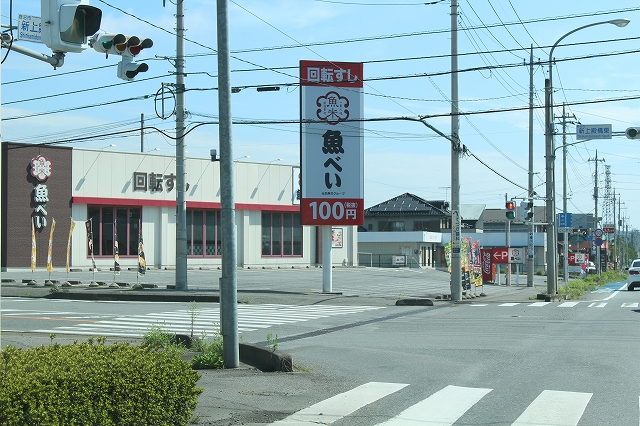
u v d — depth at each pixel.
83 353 6.48
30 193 39.34
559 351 13.04
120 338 15.00
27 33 8.59
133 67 10.30
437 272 55.78
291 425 7.55
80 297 26.39
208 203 46.75
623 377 10.24
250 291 29.39
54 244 40.16
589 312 21.55
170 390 6.39
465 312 22.08
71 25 8.42
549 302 27.05
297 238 52.06
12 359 6.20
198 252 46.56
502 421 7.62
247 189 48.84
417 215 78.12
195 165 46.31
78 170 41.19
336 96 29.86
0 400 5.38
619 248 124.00
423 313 21.73
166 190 44.91
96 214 42.16
